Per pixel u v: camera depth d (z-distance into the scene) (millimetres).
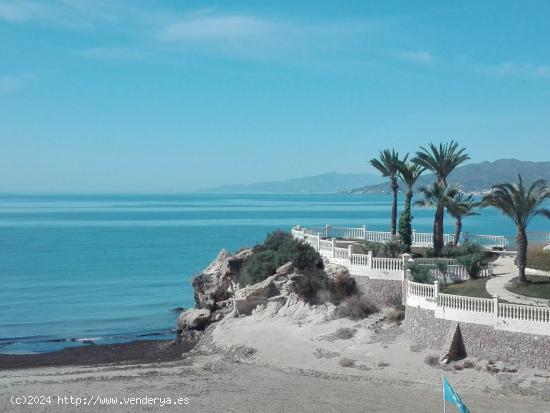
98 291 87438
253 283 58344
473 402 34344
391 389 37562
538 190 46000
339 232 72812
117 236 173625
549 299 41719
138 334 61969
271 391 37750
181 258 125438
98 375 42812
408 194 61938
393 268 51250
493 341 38531
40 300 80625
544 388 35250
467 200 64000
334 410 33844
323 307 52719
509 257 58875
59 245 150000
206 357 48719
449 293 45062
